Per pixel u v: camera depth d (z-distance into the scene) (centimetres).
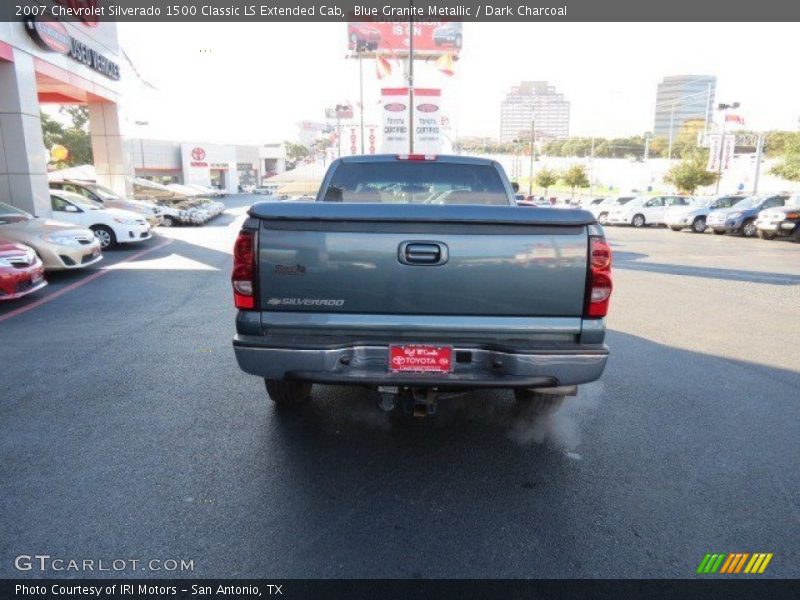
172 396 483
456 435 415
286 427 425
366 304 328
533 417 444
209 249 1590
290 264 327
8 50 1319
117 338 663
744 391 509
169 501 326
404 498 332
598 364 326
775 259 1488
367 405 468
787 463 378
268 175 9306
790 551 289
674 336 696
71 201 1539
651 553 286
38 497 329
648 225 3044
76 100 2156
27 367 557
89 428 420
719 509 324
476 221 320
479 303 328
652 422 441
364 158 509
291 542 292
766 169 4872
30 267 820
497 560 280
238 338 332
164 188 3067
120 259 1365
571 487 346
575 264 326
